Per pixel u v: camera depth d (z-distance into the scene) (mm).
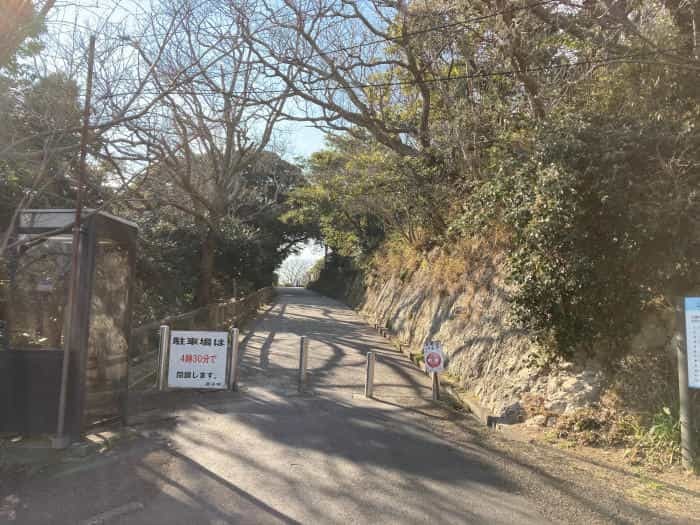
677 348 6574
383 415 8750
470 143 12805
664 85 7754
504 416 8461
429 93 15156
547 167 7445
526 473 6211
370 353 10164
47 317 6910
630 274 7375
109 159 10484
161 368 10180
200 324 14117
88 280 6609
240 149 17266
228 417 8281
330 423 8117
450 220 16516
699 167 6840
